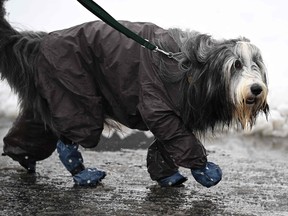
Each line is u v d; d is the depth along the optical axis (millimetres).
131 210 6863
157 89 7160
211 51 7008
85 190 7629
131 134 10641
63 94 7539
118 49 7344
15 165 8805
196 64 7051
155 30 7562
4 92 11586
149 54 7238
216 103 7102
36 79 7680
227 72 6926
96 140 7625
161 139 7199
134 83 7301
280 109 11164
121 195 7441
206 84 7012
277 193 7602
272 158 9500
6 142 8344
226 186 7891
